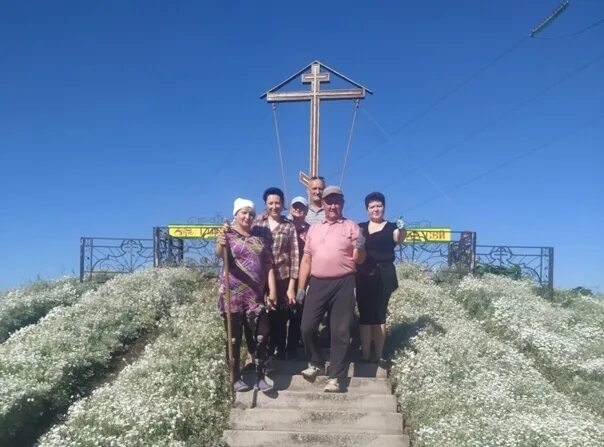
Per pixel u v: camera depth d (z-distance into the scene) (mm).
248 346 5352
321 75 9211
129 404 4824
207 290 8312
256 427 4922
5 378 5266
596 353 6734
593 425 4754
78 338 6262
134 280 8258
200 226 10242
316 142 9188
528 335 6910
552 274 9938
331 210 5230
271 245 5383
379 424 4906
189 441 4676
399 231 5570
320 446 4727
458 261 10000
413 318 6684
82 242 10008
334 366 5172
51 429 4773
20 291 8867
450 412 4809
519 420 4594
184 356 5617
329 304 5211
